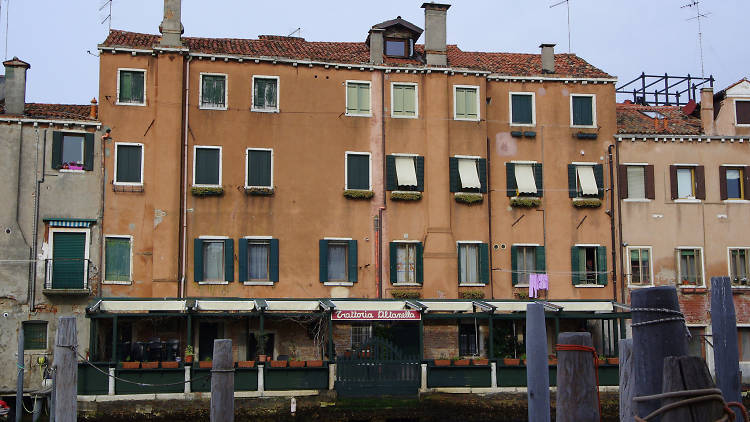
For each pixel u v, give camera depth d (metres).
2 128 25.47
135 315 22.92
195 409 21.91
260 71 27.64
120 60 26.55
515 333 27.50
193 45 28.03
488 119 29.27
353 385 22.98
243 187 26.98
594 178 29.41
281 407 22.41
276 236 27.08
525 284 28.64
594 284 28.86
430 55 28.92
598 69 30.86
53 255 25.44
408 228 27.98
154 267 25.80
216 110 27.12
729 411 4.89
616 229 29.28
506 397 23.44
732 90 30.62
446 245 27.92
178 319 25.58
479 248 28.44
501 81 29.52
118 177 26.19
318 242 27.31
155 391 21.84
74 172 25.84
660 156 29.89
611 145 29.70
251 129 27.33
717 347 10.03
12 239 25.08
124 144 26.27
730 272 29.64
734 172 30.36
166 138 26.44
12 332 24.77
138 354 24.95
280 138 27.53
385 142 28.23
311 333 26.34
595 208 29.30
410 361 23.44
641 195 29.64
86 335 25.12
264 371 22.58
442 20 29.23
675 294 5.60
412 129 28.45
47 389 22.28
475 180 28.50
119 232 25.89
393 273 27.61
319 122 27.89
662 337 5.50
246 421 22.20
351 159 28.00
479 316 24.56
